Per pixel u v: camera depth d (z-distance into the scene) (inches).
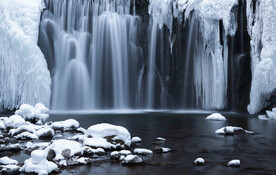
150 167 202.1
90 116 609.3
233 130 360.8
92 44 828.0
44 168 186.2
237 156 236.4
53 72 791.1
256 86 622.8
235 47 735.7
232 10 728.3
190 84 821.2
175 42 831.7
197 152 251.1
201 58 787.4
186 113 705.6
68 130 376.5
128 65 852.0
